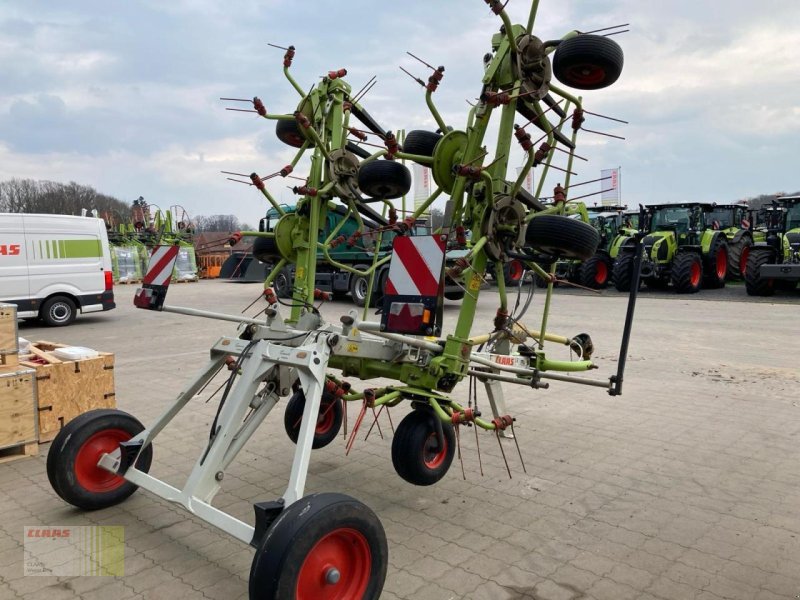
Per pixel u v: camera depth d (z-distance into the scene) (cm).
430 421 361
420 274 293
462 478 410
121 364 799
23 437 439
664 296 1597
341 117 507
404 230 418
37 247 1156
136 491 376
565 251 353
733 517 350
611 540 323
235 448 313
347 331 319
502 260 370
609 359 808
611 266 1855
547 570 292
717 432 507
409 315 291
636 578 286
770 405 588
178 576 284
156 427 337
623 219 2016
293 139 547
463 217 390
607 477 411
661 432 509
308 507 233
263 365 303
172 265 353
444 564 297
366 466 432
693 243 1688
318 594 237
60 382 472
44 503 361
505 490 390
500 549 313
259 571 223
